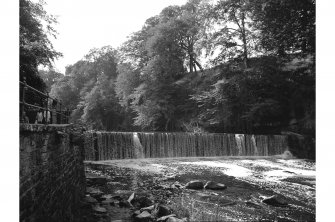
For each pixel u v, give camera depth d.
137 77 48.22
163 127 43.62
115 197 11.90
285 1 24.12
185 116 41.97
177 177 16.91
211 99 37.16
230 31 36.38
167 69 43.03
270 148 28.39
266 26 27.81
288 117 32.66
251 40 34.72
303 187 14.73
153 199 11.86
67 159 8.03
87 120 53.25
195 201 11.84
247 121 34.44
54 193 6.36
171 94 43.06
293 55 30.31
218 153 27.77
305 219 10.10
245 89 33.34
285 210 11.05
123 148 24.92
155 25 47.81
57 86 67.62
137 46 50.88
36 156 5.09
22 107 5.27
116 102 53.88
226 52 35.78
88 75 66.81
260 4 27.06
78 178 10.33
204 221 9.51
